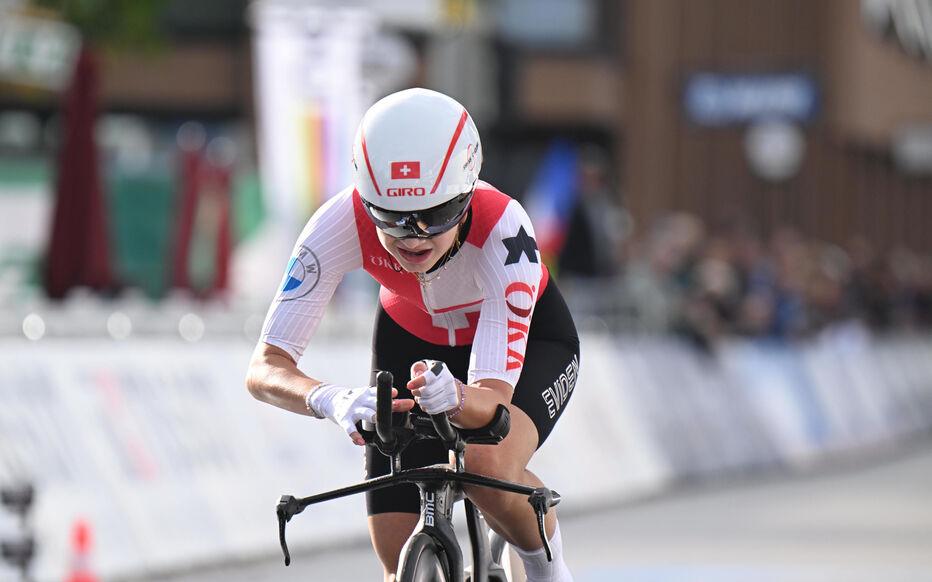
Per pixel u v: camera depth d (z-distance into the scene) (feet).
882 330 182.19
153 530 68.69
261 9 97.71
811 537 88.48
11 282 115.55
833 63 240.73
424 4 99.04
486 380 40.24
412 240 38.86
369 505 43.29
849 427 155.63
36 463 63.46
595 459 104.58
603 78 212.02
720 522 94.89
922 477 126.00
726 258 133.49
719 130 228.43
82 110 102.58
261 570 71.92
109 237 105.09
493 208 41.60
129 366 71.05
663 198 224.94
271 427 78.89
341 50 97.04
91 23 144.87
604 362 110.11
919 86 258.98
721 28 230.48
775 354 141.28
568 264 117.08
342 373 84.74
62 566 63.46
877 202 261.85
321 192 98.27
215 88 196.95
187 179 113.70
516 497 40.91
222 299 115.75
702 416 123.03
